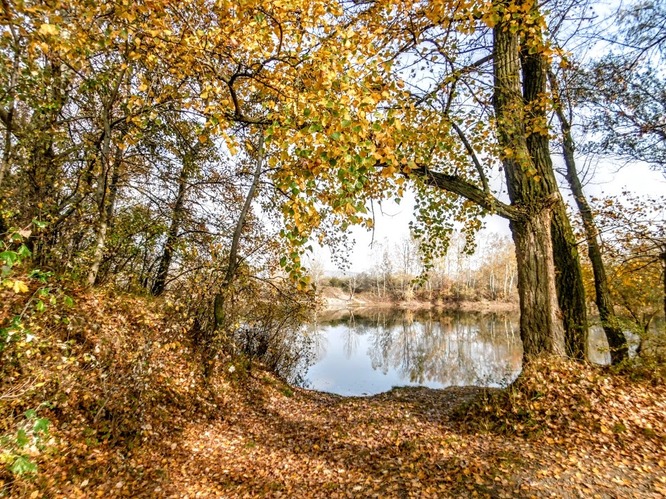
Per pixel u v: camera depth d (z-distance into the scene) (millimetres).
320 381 14859
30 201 7375
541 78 7672
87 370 6039
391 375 16234
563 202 8031
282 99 3781
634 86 9070
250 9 3439
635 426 5312
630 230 8625
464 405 7145
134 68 6684
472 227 9156
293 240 3160
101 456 5047
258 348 12461
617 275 9891
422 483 4781
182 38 3764
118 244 9836
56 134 7242
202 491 5039
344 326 34875
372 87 3836
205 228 12523
